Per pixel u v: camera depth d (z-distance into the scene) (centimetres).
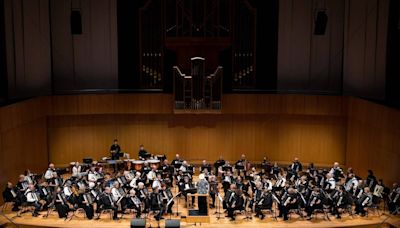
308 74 2117
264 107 2062
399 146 1620
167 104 2069
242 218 1582
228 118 2108
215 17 2022
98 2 2098
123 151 2108
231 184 1623
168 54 2127
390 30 1842
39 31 2008
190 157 2120
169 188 1673
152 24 2095
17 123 1756
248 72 2111
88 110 2047
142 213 1616
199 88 1997
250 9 2072
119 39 2136
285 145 2109
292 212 1642
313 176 1780
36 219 1554
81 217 1581
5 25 1853
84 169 1875
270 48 2131
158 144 2117
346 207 1606
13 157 1748
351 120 2008
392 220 1541
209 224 1527
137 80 2142
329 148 2084
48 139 2044
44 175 1795
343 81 2078
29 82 1978
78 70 2106
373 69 1944
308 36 2106
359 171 1939
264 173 1855
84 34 2098
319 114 2048
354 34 2027
